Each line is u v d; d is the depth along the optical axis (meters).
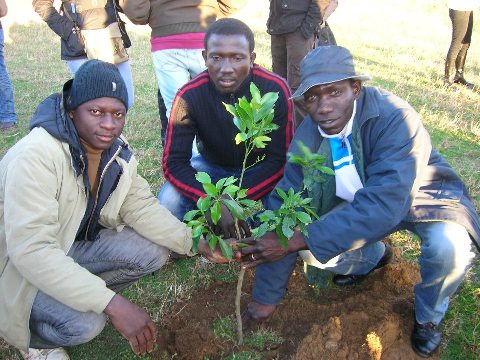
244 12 13.44
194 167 3.47
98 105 2.12
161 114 4.78
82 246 2.60
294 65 5.00
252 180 3.12
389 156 2.33
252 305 2.76
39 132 2.17
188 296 3.06
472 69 8.09
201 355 2.60
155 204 2.69
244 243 2.45
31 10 12.95
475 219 2.46
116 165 2.42
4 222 2.15
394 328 2.62
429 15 13.42
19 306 2.23
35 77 7.29
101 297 2.16
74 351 2.68
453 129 5.44
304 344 2.56
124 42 4.93
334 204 2.77
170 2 3.97
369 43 9.97
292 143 2.64
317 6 4.66
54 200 2.17
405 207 2.31
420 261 2.51
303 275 3.25
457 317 2.82
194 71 4.21
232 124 3.04
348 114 2.37
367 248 2.89
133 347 2.26
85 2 4.54
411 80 7.28
